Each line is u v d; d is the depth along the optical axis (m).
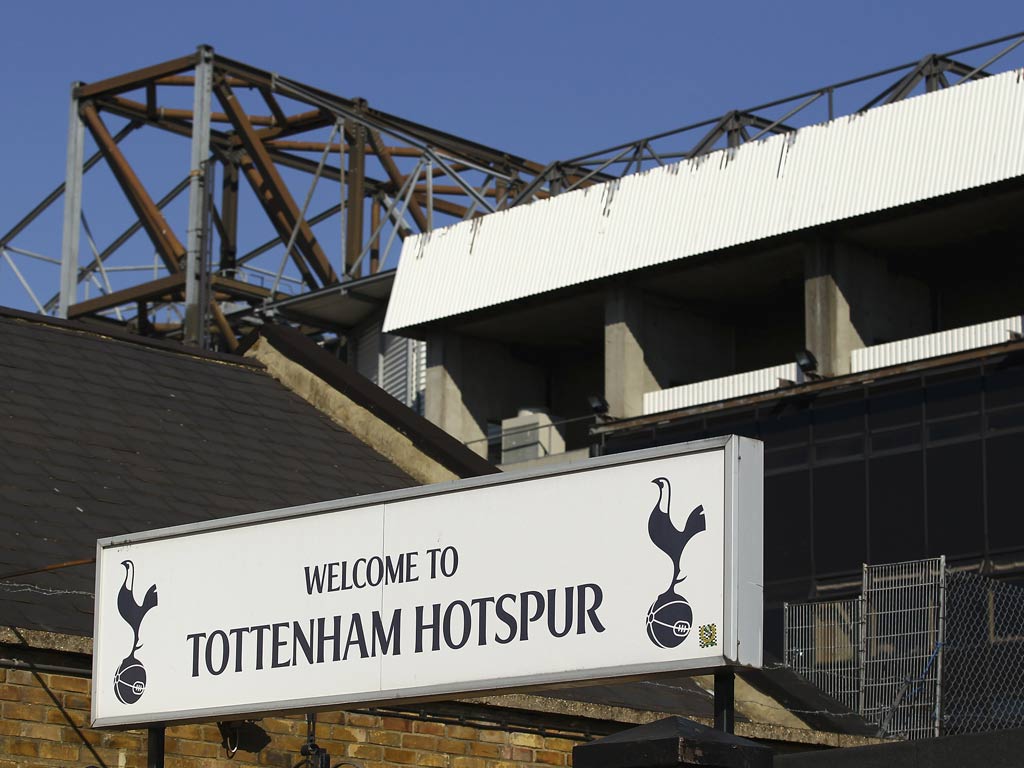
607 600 8.88
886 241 56.09
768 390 55.66
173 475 17.02
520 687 9.05
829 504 53.12
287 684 9.88
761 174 56.69
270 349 21.61
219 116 60.50
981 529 49.75
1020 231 54.81
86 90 57.41
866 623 19.41
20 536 14.38
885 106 54.31
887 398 52.59
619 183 60.41
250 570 10.21
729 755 7.85
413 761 13.62
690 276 59.75
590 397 58.03
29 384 18.19
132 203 55.84
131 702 10.50
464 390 65.31
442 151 63.66
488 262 62.44
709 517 8.66
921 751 11.12
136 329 56.28
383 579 9.67
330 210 62.06
